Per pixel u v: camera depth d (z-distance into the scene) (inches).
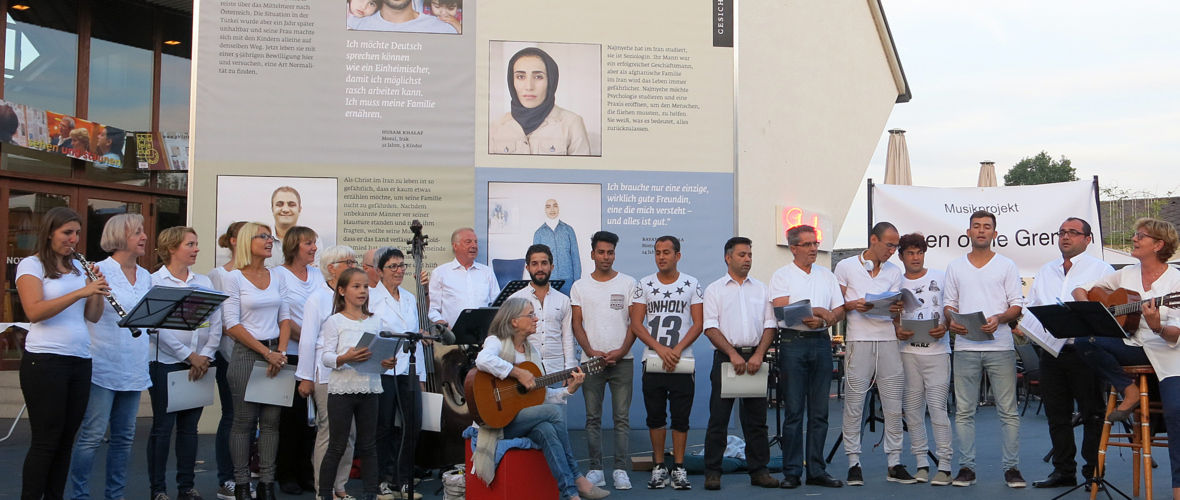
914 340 254.7
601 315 255.6
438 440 260.4
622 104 346.3
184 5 472.7
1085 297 230.5
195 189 320.5
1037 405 478.3
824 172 441.1
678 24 351.3
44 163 429.4
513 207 337.7
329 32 330.6
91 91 450.6
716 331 251.4
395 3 335.3
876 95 485.4
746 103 390.6
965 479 251.1
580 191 342.0
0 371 410.0
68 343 189.0
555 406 222.5
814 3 437.7
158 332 214.8
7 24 421.1
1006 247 352.8
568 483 213.2
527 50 341.7
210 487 253.0
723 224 349.7
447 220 334.0
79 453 201.2
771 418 411.2
